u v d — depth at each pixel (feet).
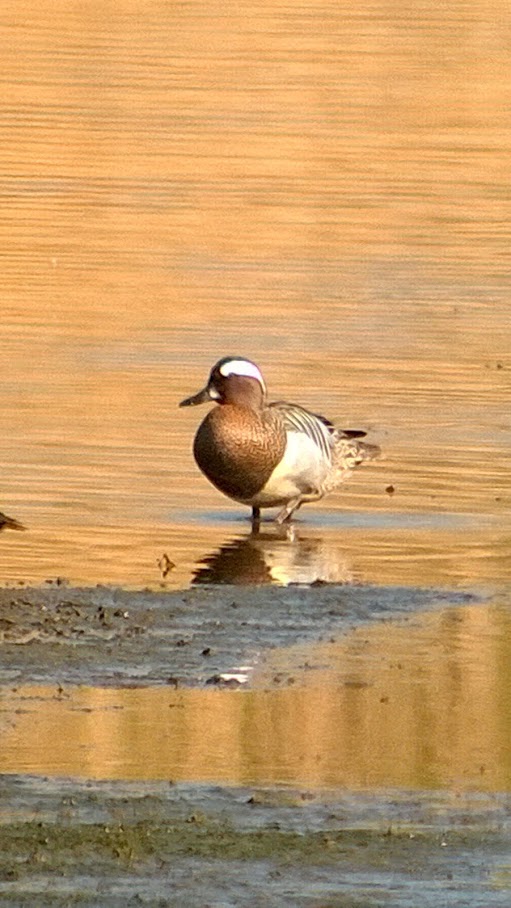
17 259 87.97
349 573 47.42
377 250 90.48
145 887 26.09
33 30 147.23
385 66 135.54
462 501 56.18
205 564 48.08
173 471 58.49
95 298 81.20
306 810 29.45
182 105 124.47
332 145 114.73
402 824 28.94
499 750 32.91
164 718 34.53
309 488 54.54
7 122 119.14
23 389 66.90
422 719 34.83
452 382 69.10
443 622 42.63
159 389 67.46
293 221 96.63
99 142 114.83
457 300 81.56
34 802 29.40
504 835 28.50
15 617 40.70
